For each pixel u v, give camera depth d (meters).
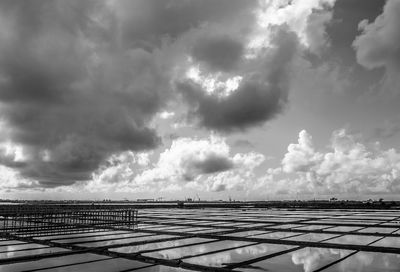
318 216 36.78
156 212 49.69
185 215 40.78
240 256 12.85
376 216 35.62
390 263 11.56
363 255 13.06
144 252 13.62
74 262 11.79
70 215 30.84
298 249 14.57
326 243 15.82
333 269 10.77
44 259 12.38
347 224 25.78
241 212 49.94
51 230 22.34
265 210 57.81
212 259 12.25
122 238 17.98
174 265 11.48
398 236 18.45
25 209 36.78
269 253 13.52
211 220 31.42
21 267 10.98
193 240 17.56
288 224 26.53
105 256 12.95
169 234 20.00
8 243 16.22
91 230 22.34
